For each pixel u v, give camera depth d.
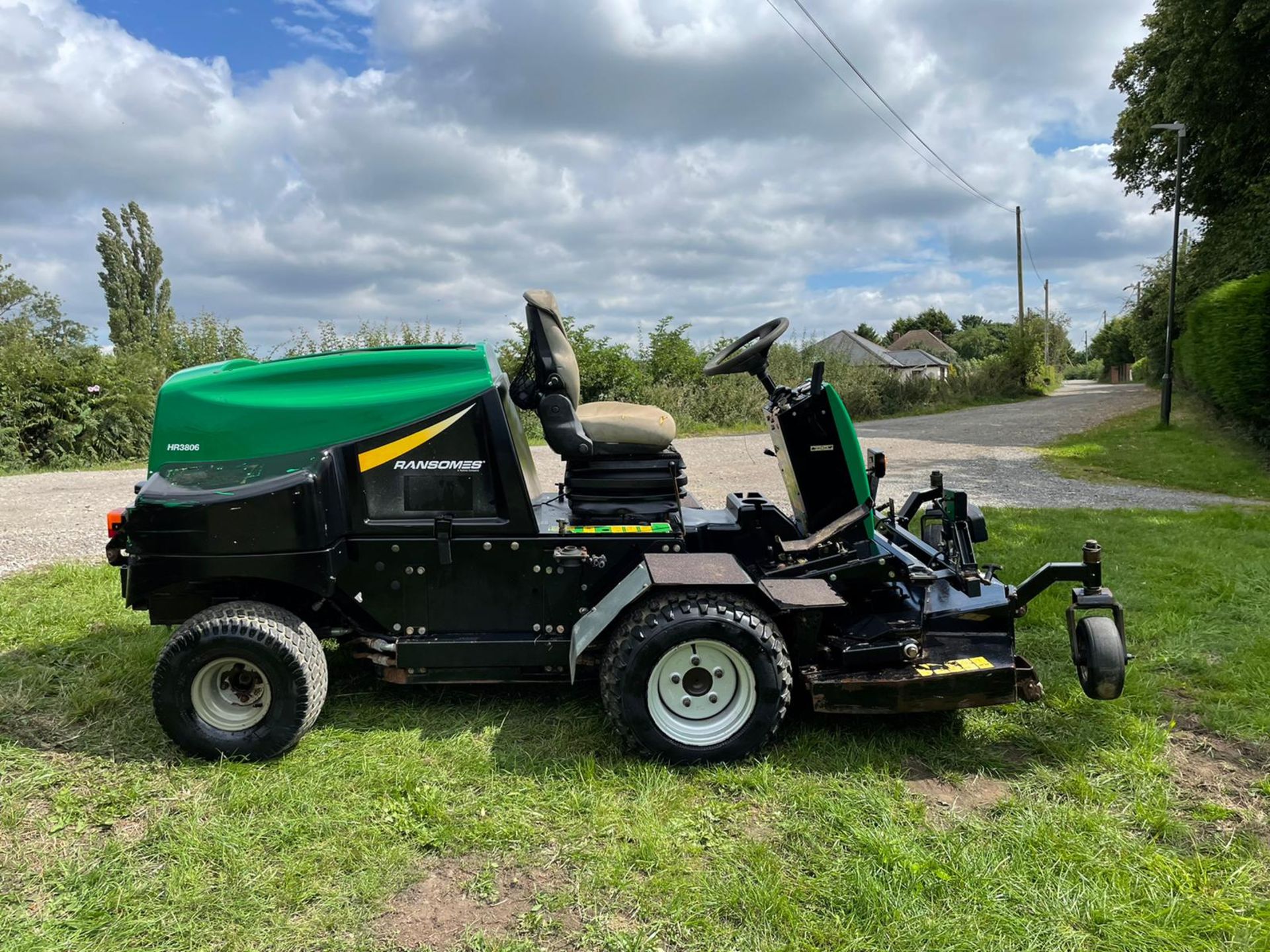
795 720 3.66
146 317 37.25
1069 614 3.58
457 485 3.57
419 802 3.00
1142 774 3.24
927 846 2.77
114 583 5.66
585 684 4.04
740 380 22.25
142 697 3.82
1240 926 2.39
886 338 101.12
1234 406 13.88
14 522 8.41
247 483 3.30
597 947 2.34
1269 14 16.28
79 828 2.87
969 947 2.32
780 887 2.54
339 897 2.53
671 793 3.08
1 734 3.48
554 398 3.73
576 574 3.63
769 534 3.98
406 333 17.70
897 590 3.73
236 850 2.73
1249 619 4.98
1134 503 9.68
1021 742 3.52
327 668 3.93
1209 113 19.23
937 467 12.75
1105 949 2.33
